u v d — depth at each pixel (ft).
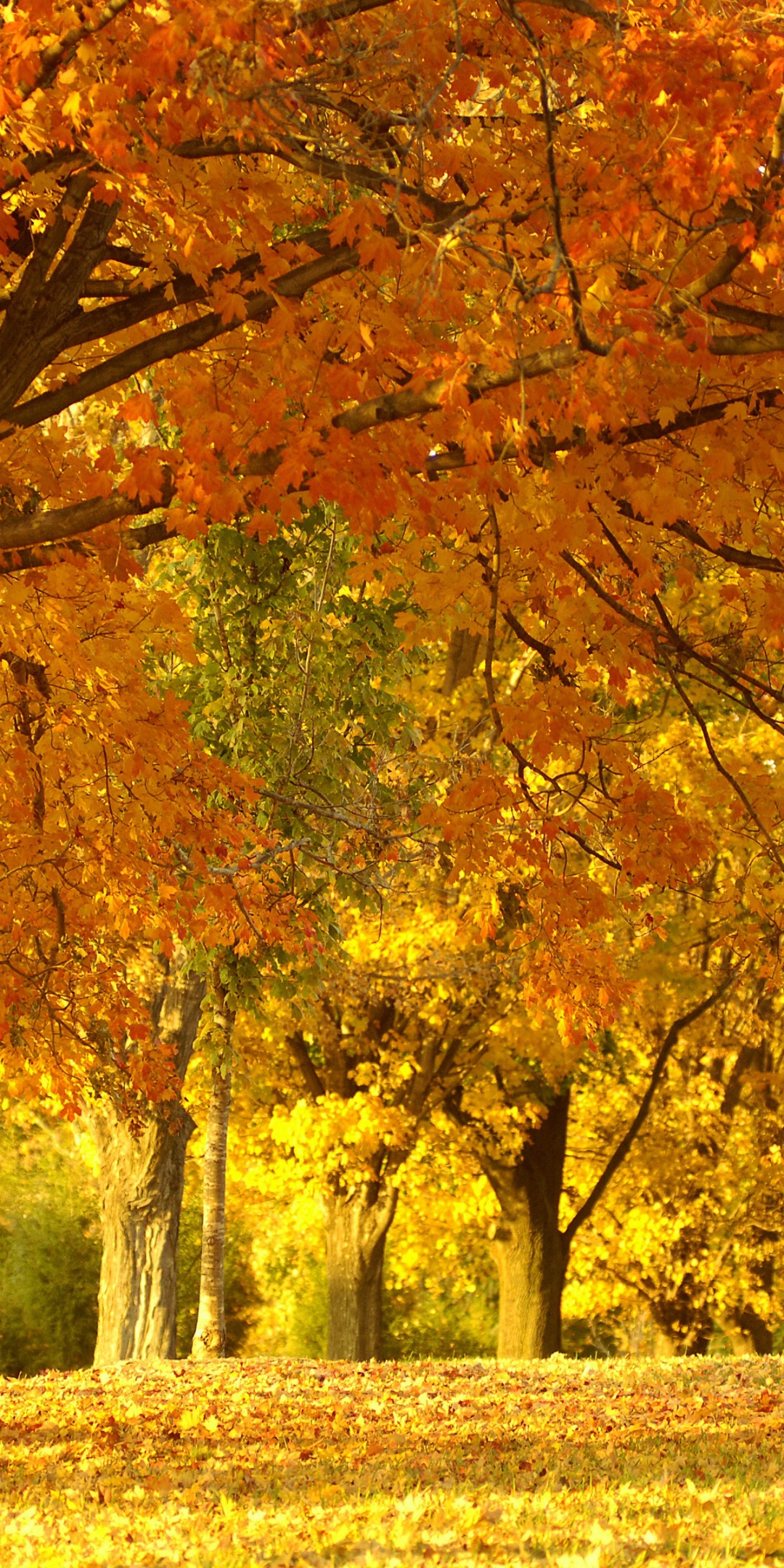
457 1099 61.82
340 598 36.42
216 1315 45.11
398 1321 96.32
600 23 14.75
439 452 17.53
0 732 23.91
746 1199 67.67
